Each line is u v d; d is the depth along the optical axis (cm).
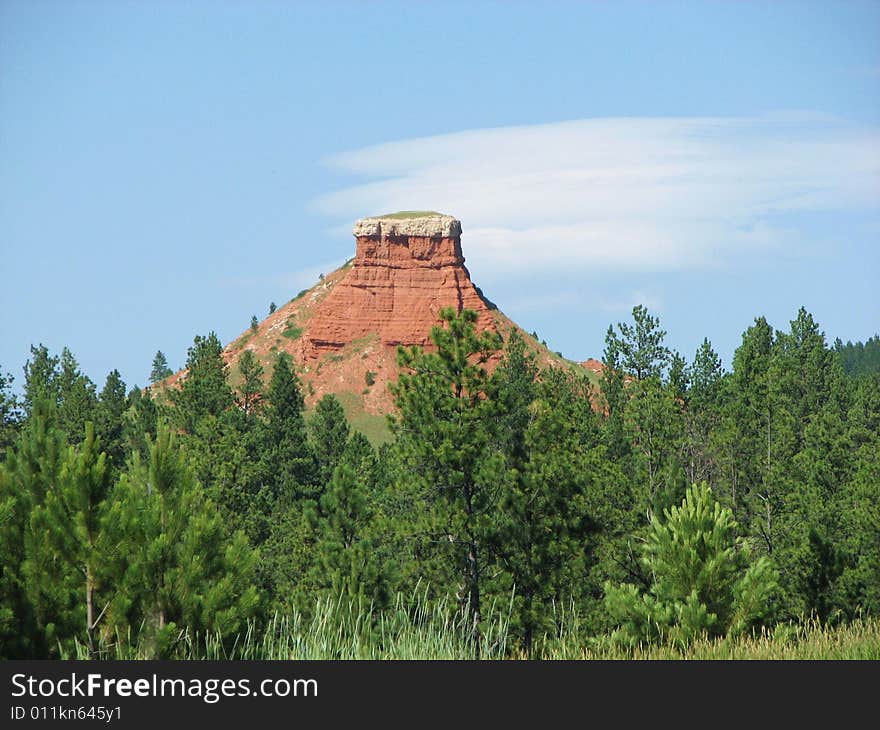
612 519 18538
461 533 16125
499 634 9369
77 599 8538
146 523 8612
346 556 14700
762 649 8356
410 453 16300
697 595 9819
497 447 17425
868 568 19175
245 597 8462
